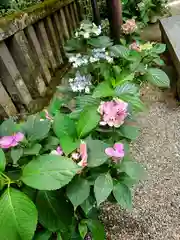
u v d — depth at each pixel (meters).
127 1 3.62
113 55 1.86
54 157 0.68
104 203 1.27
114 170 0.93
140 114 1.87
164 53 2.49
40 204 0.77
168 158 1.50
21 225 0.60
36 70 2.08
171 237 1.10
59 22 2.75
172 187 1.32
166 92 2.07
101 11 3.49
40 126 0.83
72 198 0.77
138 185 1.35
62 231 0.85
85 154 0.75
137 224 1.17
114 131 1.02
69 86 1.70
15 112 1.73
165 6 3.75
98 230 0.98
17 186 0.73
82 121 0.88
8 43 1.75
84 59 1.79
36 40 2.13
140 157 1.53
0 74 1.64
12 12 1.93
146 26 3.56
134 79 1.81
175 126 1.73
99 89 1.35
